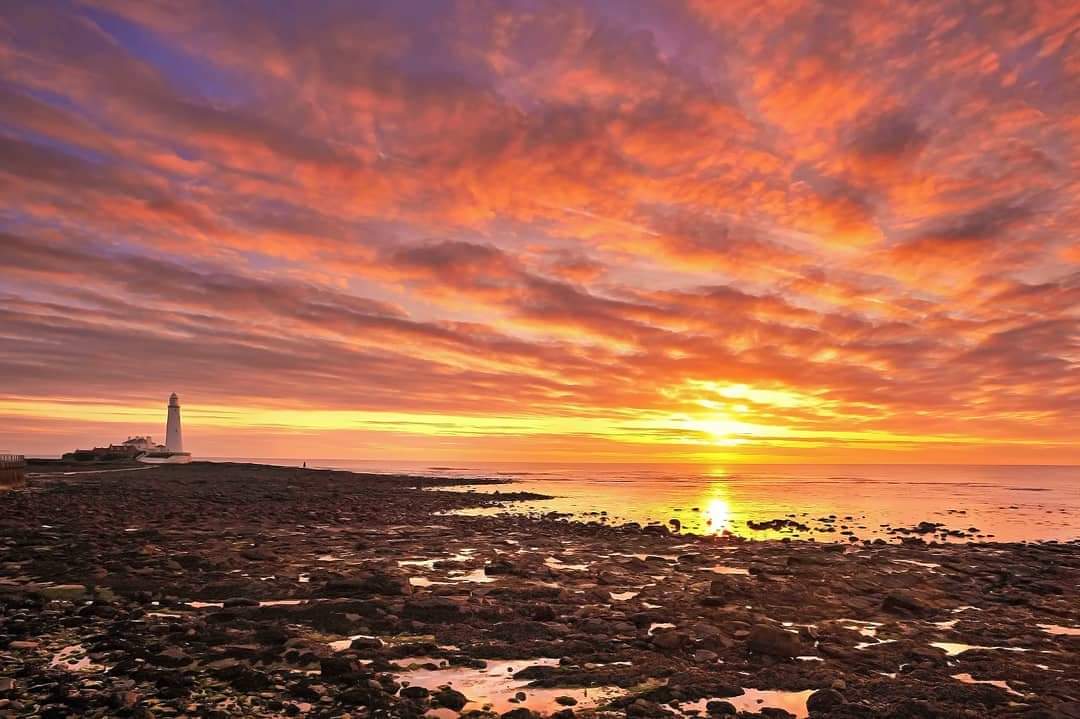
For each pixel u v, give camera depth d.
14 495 45.06
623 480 121.06
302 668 11.39
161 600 16.41
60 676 10.47
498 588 19.11
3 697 9.56
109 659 11.38
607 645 13.39
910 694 10.89
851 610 17.61
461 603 16.53
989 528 45.38
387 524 38.88
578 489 89.81
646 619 15.23
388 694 10.12
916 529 42.91
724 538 34.69
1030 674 12.23
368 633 14.03
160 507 41.09
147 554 22.34
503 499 67.25
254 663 11.61
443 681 11.20
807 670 12.11
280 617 14.89
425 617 15.48
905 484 116.94
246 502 48.41
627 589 20.12
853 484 114.31
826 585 20.78
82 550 23.16
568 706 10.10
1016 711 10.27
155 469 82.44
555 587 19.66
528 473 157.88
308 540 29.64
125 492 50.69
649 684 11.16
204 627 13.78
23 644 12.14
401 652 12.65
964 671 12.44
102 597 16.19
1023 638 15.12
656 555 28.05
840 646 13.95
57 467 79.50
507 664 12.23
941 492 90.31
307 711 9.45
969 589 21.45
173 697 9.74
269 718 9.13
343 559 24.31
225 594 17.36
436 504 58.09
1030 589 21.67
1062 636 15.46
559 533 35.88
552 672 11.67
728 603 18.02
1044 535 41.62
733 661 12.65
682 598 18.38
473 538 32.62
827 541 36.41
